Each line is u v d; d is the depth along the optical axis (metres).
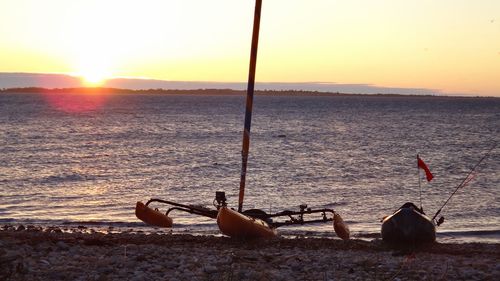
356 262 15.59
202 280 12.77
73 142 71.81
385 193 36.66
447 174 45.50
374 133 92.50
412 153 62.16
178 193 36.59
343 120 133.38
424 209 31.59
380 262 15.76
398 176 44.34
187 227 25.38
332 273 14.18
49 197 34.38
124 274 13.16
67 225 25.94
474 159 56.41
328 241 19.75
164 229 24.84
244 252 16.70
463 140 79.31
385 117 150.12
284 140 78.44
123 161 52.97
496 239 23.86
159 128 99.62
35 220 27.50
